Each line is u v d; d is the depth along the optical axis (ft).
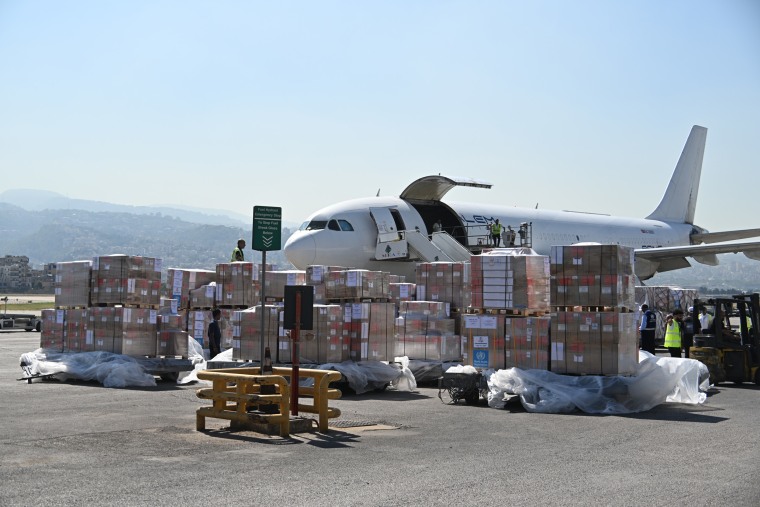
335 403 55.57
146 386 62.80
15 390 59.21
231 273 83.05
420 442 39.22
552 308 57.98
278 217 46.78
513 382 54.80
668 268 165.78
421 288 79.00
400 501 26.73
